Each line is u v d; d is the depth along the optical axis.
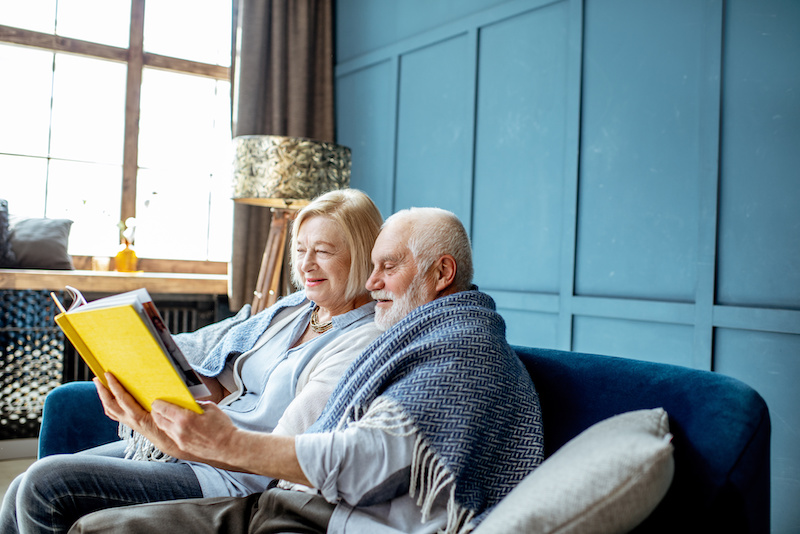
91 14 3.41
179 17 3.66
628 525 0.77
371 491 1.00
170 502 1.15
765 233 2.11
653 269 2.41
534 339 2.83
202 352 1.74
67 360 3.01
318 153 2.78
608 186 2.55
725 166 2.22
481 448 1.01
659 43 2.40
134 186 3.53
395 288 1.27
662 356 2.38
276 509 1.10
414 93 3.40
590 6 2.62
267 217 3.57
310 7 3.77
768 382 2.10
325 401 1.27
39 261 3.02
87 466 1.20
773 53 2.10
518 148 2.89
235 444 0.99
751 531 0.87
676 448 0.94
